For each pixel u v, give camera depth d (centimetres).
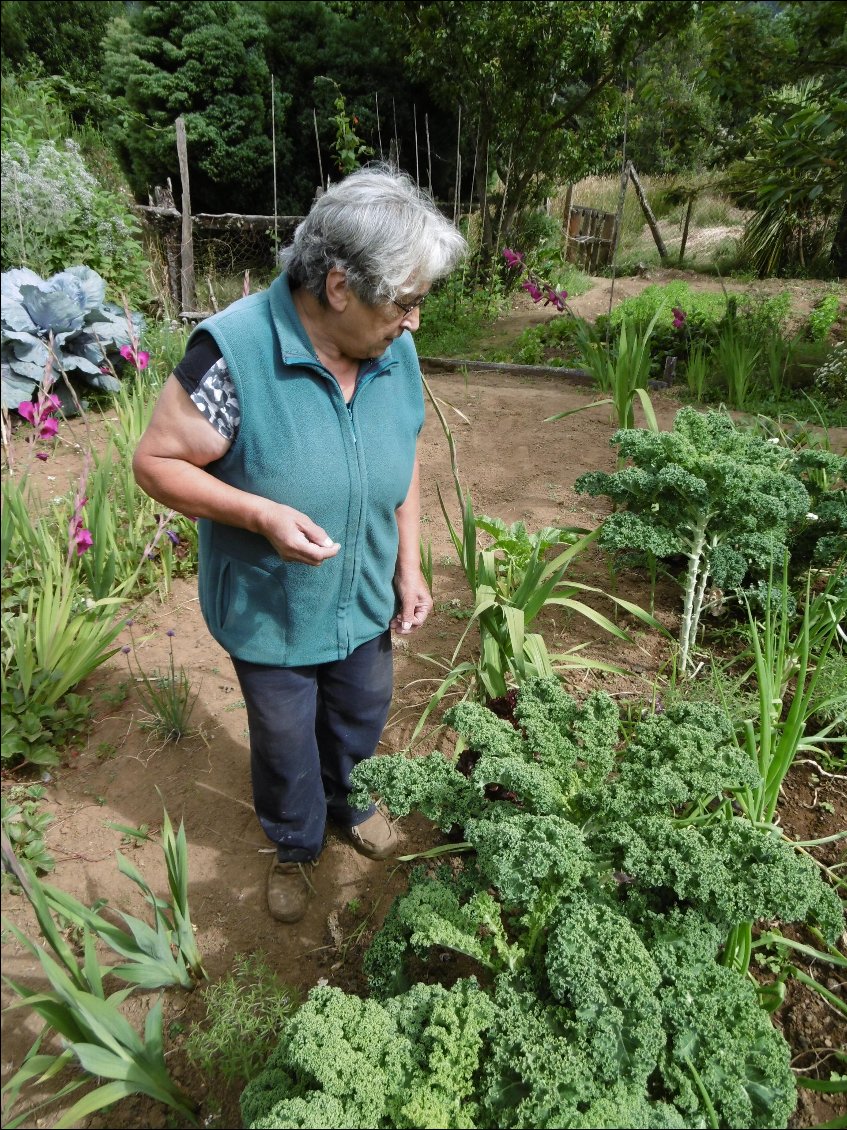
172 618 341
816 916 160
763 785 205
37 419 352
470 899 175
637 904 167
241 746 273
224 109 1232
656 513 284
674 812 205
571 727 188
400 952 173
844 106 455
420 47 1017
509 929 191
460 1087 144
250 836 241
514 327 923
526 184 1109
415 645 318
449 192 1362
